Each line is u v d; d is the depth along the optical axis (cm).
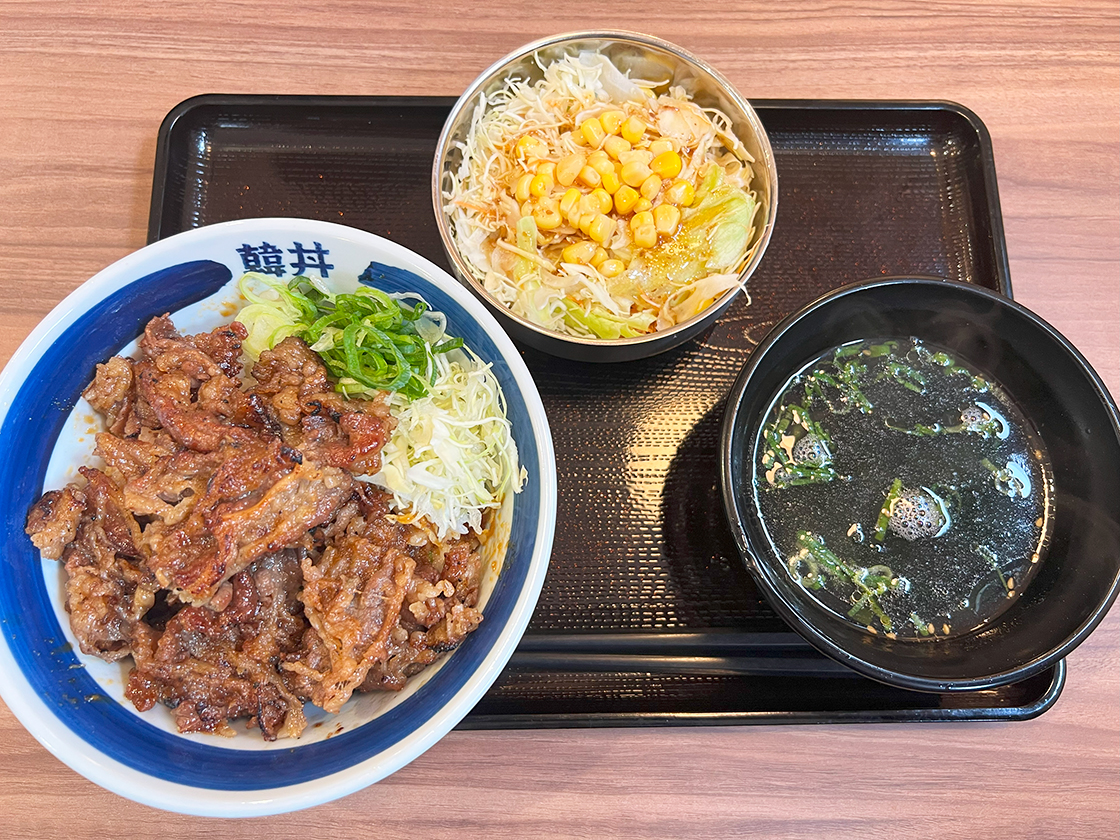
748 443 29
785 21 36
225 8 35
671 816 28
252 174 33
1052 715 29
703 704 28
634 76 34
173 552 23
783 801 28
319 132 33
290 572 24
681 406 31
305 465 23
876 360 31
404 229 33
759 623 29
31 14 34
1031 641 27
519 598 23
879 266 33
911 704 28
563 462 30
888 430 30
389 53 35
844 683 29
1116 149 35
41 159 33
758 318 32
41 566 24
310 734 24
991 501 29
